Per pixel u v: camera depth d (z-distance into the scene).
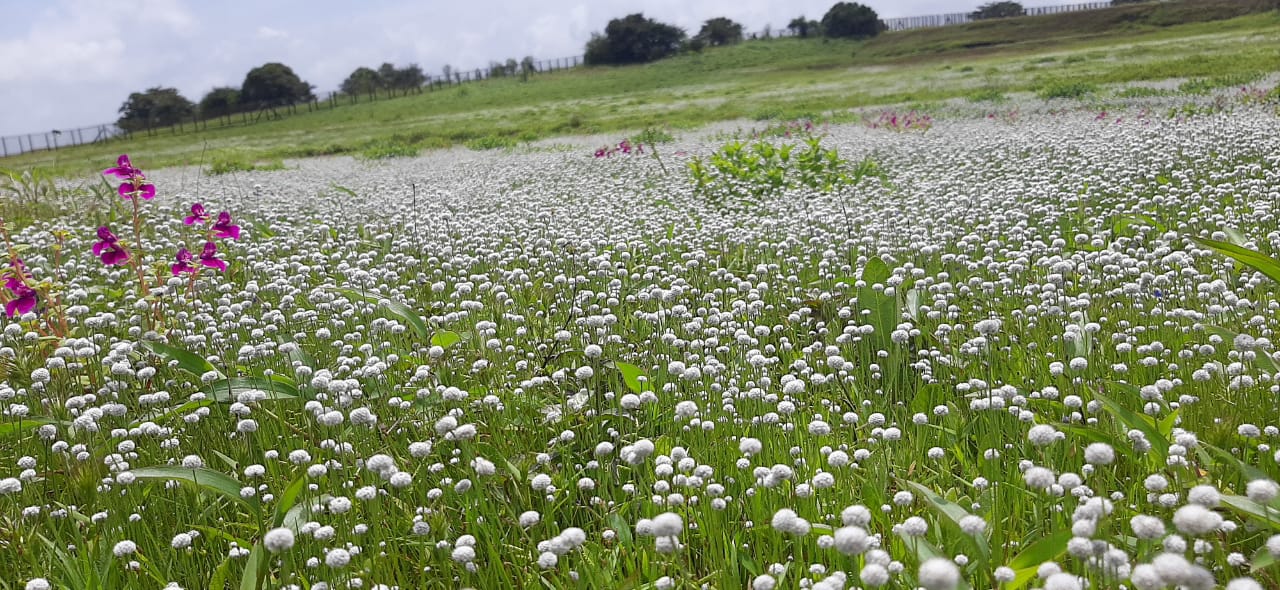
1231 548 2.83
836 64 96.56
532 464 3.69
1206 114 17.05
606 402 4.31
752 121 31.95
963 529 2.53
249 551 3.11
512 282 7.21
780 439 3.78
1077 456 3.41
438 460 3.88
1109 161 11.22
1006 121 21.92
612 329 5.68
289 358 5.11
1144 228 7.23
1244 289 5.28
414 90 106.81
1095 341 4.68
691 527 3.16
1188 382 4.04
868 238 7.37
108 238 6.60
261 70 100.31
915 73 62.59
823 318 5.77
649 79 98.81
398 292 6.74
